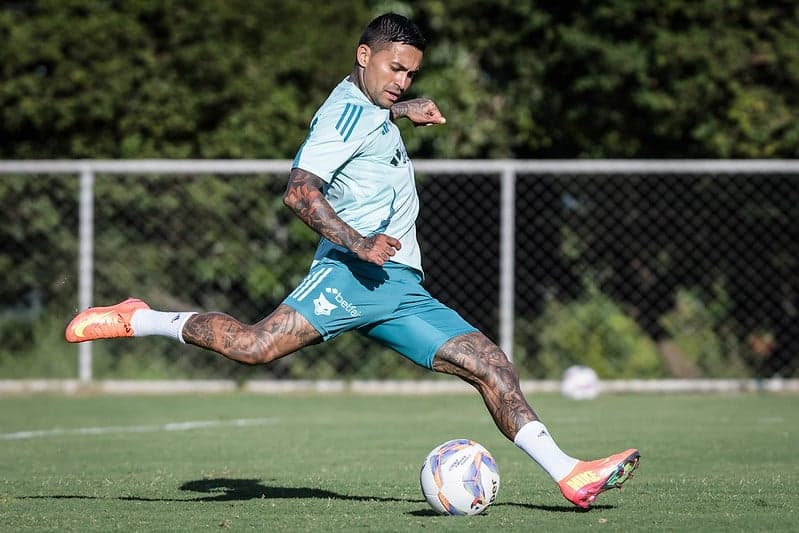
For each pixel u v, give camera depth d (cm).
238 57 4341
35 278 4288
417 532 1449
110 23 4300
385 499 1805
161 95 4319
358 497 1834
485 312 4338
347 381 4172
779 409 3522
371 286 1584
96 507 1697
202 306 4300
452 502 1577
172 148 4381
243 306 4322
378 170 1585
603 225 4375
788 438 2752
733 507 1677
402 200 1606
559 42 4422
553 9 4450
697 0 4259
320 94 4459
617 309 4406
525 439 1585
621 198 4378
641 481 1983
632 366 4381
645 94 4281
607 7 4266
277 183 4256
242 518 1582
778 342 4353
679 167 3981
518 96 4541
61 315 4147
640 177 4369
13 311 4319
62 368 4281
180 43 4338
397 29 1585
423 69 4578
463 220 4344
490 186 4334
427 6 4459
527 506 1697
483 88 4603
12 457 2428
